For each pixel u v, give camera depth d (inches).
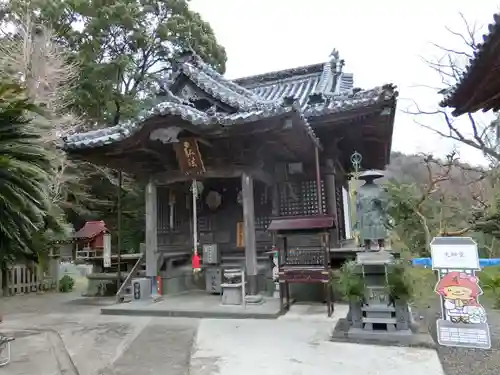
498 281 324.2
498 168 617.6
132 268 407.5
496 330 227.3
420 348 189.5
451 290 199.3
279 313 270.5
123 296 356.2
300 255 293.6
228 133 293.4
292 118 260.7
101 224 510.9
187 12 748.0
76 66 592.1
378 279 209.0
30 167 150.3
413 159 1295.5
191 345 208.1
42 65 478.9
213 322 262.2
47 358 189.8
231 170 336.5
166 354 193.3
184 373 164.6
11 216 151.7
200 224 431.8
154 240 358.6
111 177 629.0
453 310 197.6
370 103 292.5
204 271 414.0
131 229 669.9
